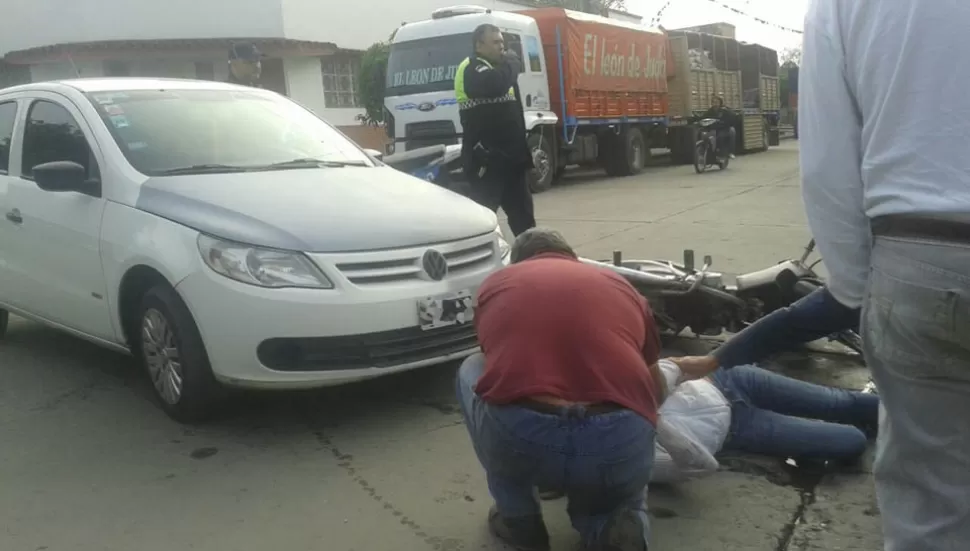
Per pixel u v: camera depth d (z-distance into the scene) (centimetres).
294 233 378
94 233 434
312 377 374
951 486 172
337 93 2241
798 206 1013
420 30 1281
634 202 1154
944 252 159
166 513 327
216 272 373
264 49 2006
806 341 249
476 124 636
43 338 587
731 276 639
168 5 2016
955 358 163
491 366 261
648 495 323
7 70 2156
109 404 446
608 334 257
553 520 310
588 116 1483
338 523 315
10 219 502
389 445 383
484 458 276
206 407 402
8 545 307
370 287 379
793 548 285
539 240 306
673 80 1884
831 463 340
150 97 495
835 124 179
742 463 347
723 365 259
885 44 166
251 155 477
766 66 2433
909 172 164
